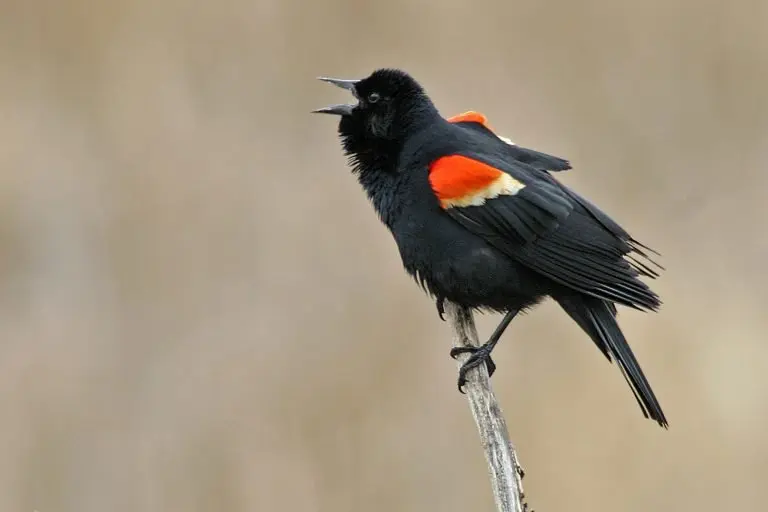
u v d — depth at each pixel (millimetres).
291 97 15250
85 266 13836
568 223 9500
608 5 15914
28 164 14422
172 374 12781
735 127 15375
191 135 14742
